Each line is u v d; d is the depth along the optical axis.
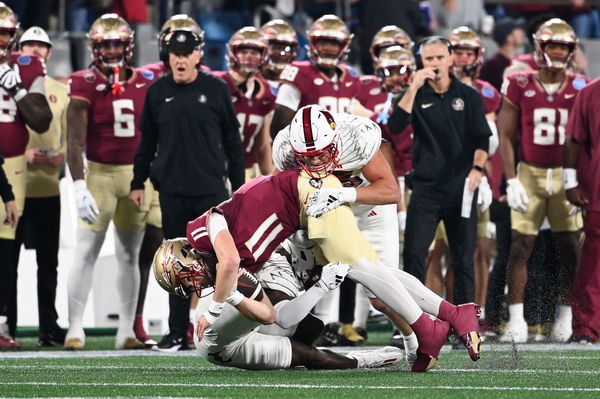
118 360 23.55
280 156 19.44
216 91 25.72
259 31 29.64
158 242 28.73
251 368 19.91
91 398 15.89
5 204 26.73
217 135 25.78
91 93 27.64
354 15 42.09
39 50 29.58
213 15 40.84
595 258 28.45
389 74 28.66
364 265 18.70
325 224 18.59
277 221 18.72
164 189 25.61
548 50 29.44
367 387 16.92
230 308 18.73
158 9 40.72
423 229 25.05
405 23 39.75
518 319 29.31
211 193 25.53
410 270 25.09
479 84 30.28
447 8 41.50
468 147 25.27
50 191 28.94
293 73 28.80
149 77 28.36
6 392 16.69
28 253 32.78
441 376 18.66
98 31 27.53
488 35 42.09
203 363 22.47
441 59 25.16
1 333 27.58
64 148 30.20
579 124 28.81
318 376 18.75
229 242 18.06
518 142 31.16
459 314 19.27
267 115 30.00
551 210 30.08
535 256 30.62
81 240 27.92
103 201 27.84
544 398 15.67
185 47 25.38
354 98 29.58
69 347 27.55
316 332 19.98
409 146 29.56
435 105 25.22
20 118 27.72
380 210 25.98
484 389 16.61
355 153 19.03
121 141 27.86
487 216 29.44
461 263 25.23
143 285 28.69
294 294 19.33
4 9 27.08
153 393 16.39
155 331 32.50
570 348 25.98
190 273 18.31
